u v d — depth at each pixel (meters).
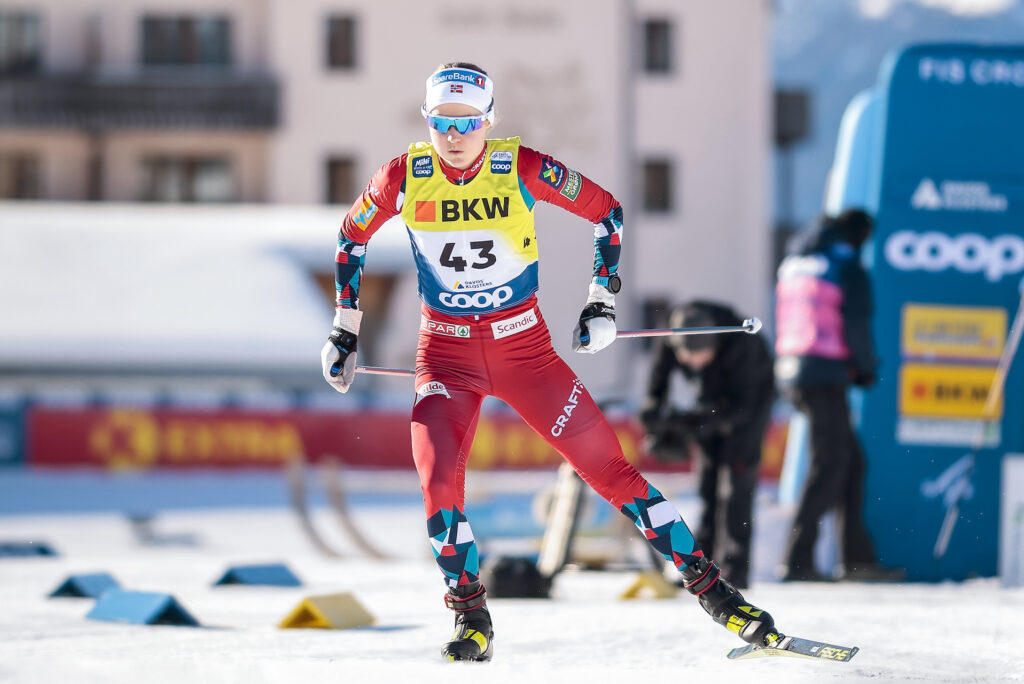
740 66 109.25
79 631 15.80
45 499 55.72
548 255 103.94
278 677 10.73
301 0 108.06
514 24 106.06
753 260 109.12
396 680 10.57
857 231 26.70
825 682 10.81
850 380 26.05
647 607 19.17
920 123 29.64
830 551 28.98
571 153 105.81
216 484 61.31
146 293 80.25
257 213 94.88
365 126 108.44
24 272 81.06
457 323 12.49
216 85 107.19
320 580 25.20
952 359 29.22
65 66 110.94
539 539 34.06
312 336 78.38
